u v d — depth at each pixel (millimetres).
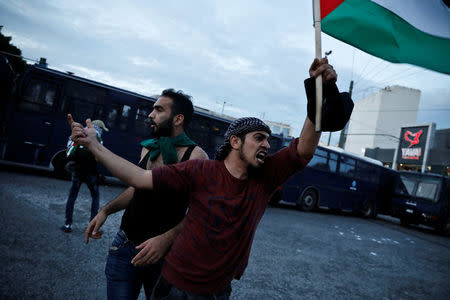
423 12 2119
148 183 1287
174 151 1743
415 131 28359
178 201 1589
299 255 5664
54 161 8523
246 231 1317
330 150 13281
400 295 4527
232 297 3510
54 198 6258
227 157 1401
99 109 9094
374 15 2092
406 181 14906
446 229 13453
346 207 14055
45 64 8844
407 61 2123
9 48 21969
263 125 1319
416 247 8922
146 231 1631
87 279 3219
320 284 4383
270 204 12742
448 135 25688
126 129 9430
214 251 1270
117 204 1792
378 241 8680
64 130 8656
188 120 1854
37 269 3197
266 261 4973
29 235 4035
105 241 4449
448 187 13641
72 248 3924
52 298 2742
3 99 8727
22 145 8258
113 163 1238
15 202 5430
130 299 1679
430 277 5805
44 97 8523
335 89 1189
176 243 1343
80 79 8898
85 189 7730
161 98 1820
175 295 1272
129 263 1673
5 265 3133
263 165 1431
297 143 1406
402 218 14602
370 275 5262
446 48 2100
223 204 1293
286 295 3807
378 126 40438
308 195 12625
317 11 1298
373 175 15266
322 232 8336
